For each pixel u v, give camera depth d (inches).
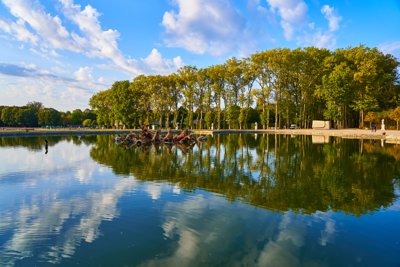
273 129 2655.0
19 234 265.9
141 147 1084.5
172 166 627.2
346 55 2404.0
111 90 2930.6
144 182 468.8
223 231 271.1
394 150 919.0
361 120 2284.7
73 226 284.2
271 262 214.8
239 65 2652.6
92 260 218.8
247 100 2748.5
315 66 2486.5
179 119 3622.0
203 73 2714.1
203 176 518.0
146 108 2962.6
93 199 374.3
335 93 2190.0
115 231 271.9
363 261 217.3
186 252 230.8
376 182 466.6
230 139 1530.5
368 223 290.4
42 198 379.6
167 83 2792.8
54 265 212.4
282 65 2422.5
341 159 726.5
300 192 405.7
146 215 313.6
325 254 227.8
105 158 759.7
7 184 457.1
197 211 326.3
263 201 362.0
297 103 2787.9
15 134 1705.2
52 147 1067.3
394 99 2165.4
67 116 4160.9
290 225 285.4
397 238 256.1
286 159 733.3
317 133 2010.3
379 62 2169.0
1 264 214.2
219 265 211.0
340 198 373.1
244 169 587.8
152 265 211.6
